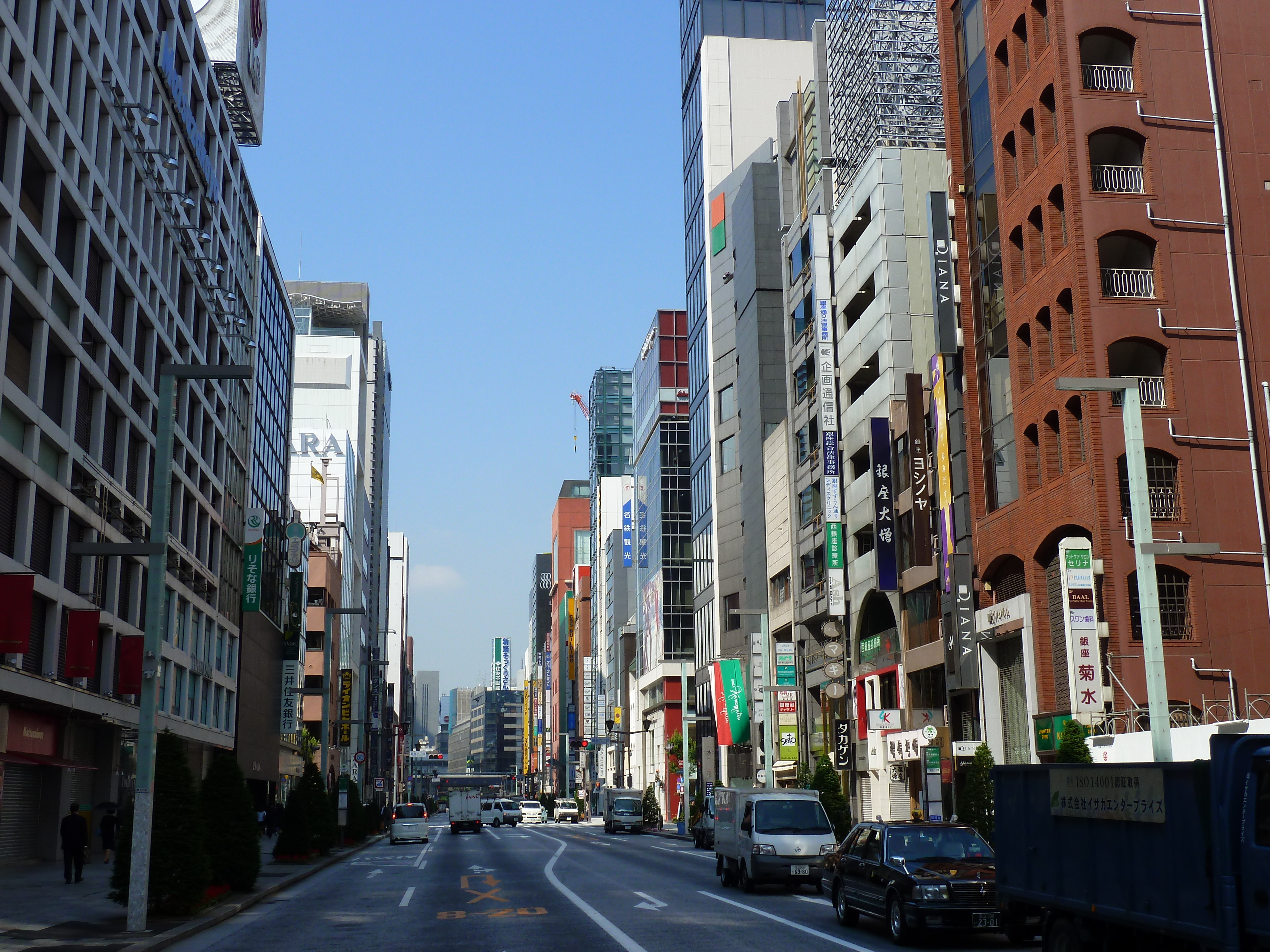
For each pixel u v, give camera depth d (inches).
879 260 2218.3
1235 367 1434.5
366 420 6584.6
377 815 3376.0
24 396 1428.4
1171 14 1519.4
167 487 873.5
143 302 1983.3
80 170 1662.2
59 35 1584.6
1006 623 1609.3
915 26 2359.7
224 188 2723.9
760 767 3011.8
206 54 2527.1
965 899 684.7
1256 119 1501.0
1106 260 1493.6
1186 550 856.3
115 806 1513.3
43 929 807.7
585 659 7204.7
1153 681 834.2
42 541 1535.4
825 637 2571.4
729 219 3612.2
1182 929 445.4
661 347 4830.2
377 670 6668.3
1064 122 1491.1
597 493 7042.3
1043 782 567.8
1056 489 1492.4
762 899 1030.4
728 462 3523.6
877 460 2107.5
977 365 1764.3
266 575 3139.8
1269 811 406.6
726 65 3875.5
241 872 1110.4
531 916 914.1
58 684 1550.2
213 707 2630.4
